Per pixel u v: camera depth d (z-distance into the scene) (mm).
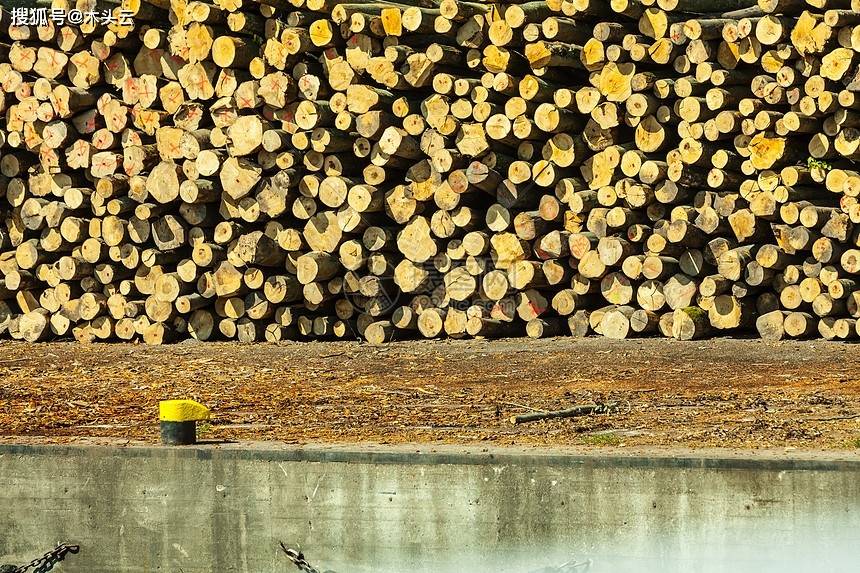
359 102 30562
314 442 18562
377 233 31156
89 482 17234
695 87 28953
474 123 30234
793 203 28531
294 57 30984
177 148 31984
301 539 16484
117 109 32406
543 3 30281
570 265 30578
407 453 16172
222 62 31266
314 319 32031
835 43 27906
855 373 24750
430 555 16062
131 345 32656
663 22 29094
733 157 29141
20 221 34031
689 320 29391
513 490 15805
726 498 15195
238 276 31891
